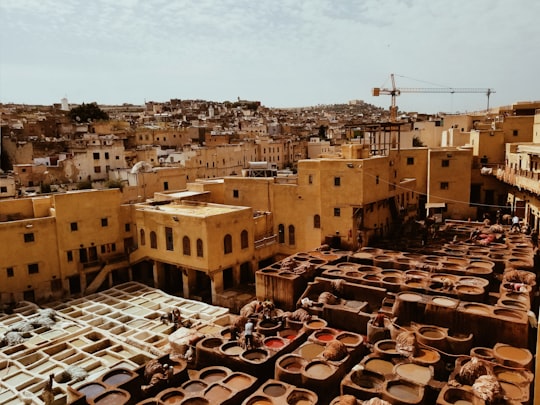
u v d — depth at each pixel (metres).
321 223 40.47
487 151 52.81
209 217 35.72
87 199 40.78
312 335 24.70
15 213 40.00
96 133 93.62
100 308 36.12
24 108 135.75
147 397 21.05
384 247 39.06
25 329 31.69
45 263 38.78
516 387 18.69
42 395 23.25
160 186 63.31
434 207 48.41
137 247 42.62
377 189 40.62
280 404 18.98
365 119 192.00
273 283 31.92
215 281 36.62
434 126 75.62
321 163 39.59
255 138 106.06
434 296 26.48
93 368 26.77
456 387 18.58
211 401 19.72
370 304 28.69
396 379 19.42
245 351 23.45
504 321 22.59
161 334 30.20
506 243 37.47
